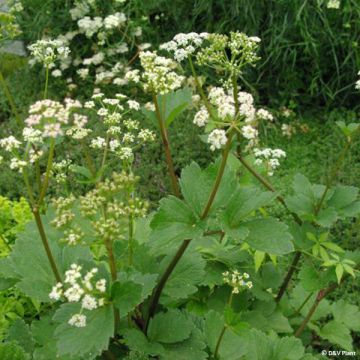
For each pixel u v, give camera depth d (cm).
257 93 643
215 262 301
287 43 619
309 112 654
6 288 254
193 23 672
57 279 235
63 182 290
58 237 271
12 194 565
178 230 221
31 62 703
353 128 300
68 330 202
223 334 256
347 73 630
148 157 580
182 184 233
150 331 236
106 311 204
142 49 677
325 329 335
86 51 736
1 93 721
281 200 317
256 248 217
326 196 317
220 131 210
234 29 649
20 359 238
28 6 740
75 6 724
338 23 617
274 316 316
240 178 309
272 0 611
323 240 305
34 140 224
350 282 429
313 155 591
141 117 629
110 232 204
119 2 696
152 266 255
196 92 643
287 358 255
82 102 682
